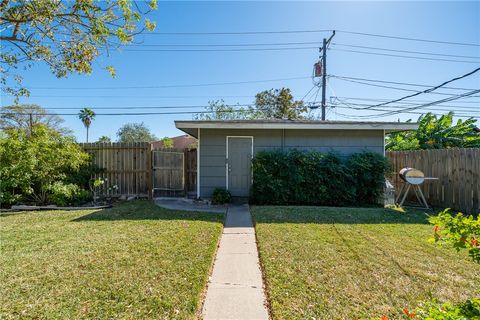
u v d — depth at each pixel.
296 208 6.79
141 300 2.42
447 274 2.98
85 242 4.00
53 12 3.22
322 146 8.41
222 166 8.40
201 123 7.85
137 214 6.17
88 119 28.23
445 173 7.13
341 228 4.86
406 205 7.66
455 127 11.39
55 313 2.22
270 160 7.73
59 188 7.22
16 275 2.90
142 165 8.88
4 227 4.93
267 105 22.23
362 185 7.72
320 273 2.99
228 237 4.53
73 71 3.94
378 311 2.27
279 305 2.36
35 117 24.80
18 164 6.93
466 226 1.75
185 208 7.05
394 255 3.53
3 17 3.10
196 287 2.66
